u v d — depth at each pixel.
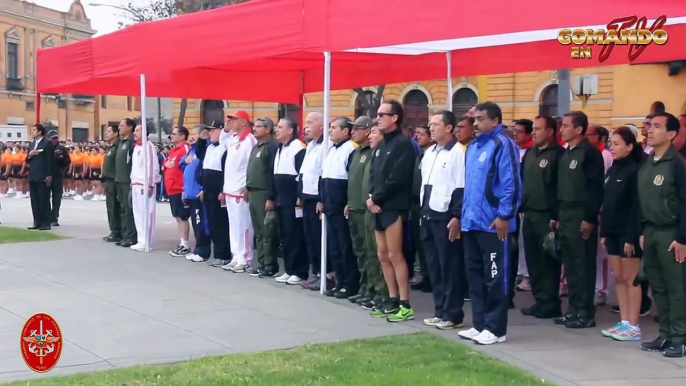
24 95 46.06
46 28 48.19
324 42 7.57
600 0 5.51
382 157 6.84
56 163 14.04
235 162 9.35
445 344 5.93
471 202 6.00
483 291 6.14
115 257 10.40
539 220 7.04
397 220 6.80
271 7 8.06
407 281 6.92
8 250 10.91
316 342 6.05
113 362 5.47
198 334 6.32
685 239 5.59
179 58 9.50
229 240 9.87
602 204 6.59
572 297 6.80
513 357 5.70
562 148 7.08
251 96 13.46
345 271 7.84
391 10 6.92
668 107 21.33
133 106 54.50
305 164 8.30
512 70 10.17
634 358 5.72
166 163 10.71
